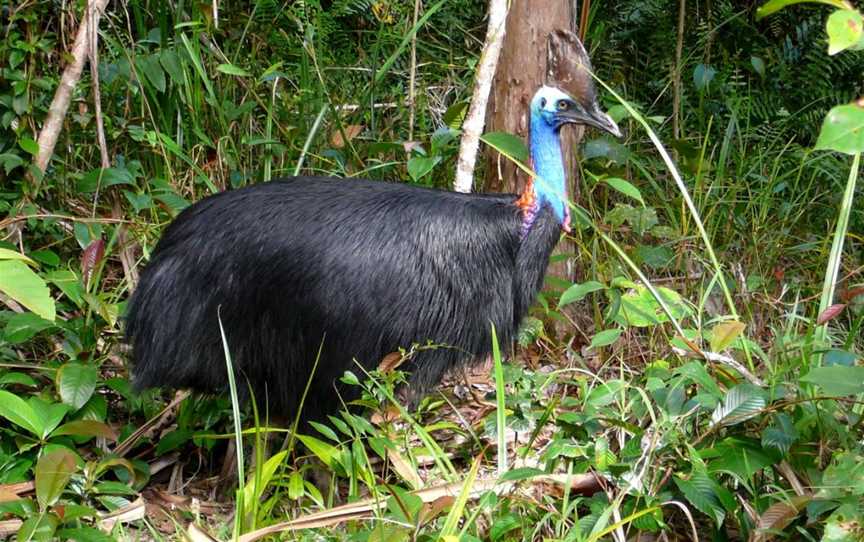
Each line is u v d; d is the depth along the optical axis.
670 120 7.31
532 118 4.30
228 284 4.00
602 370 5.09
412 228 4.06
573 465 4.04
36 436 4.07
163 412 4.50
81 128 5.70
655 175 6.77
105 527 3.80
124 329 4.19
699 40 7.44
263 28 6.92
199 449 4.53
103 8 5.12
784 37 8.05
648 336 5.37
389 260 4.01
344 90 6.89
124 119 5.67
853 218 6.65
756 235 6.17
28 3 4.97
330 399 4.10
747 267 6.11
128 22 5.99
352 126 6.10
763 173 6.84
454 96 7.18
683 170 6.63
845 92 7.59
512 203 4.24
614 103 6.82
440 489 3.69
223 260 4.01
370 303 4.00
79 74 5.05
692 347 3.92
